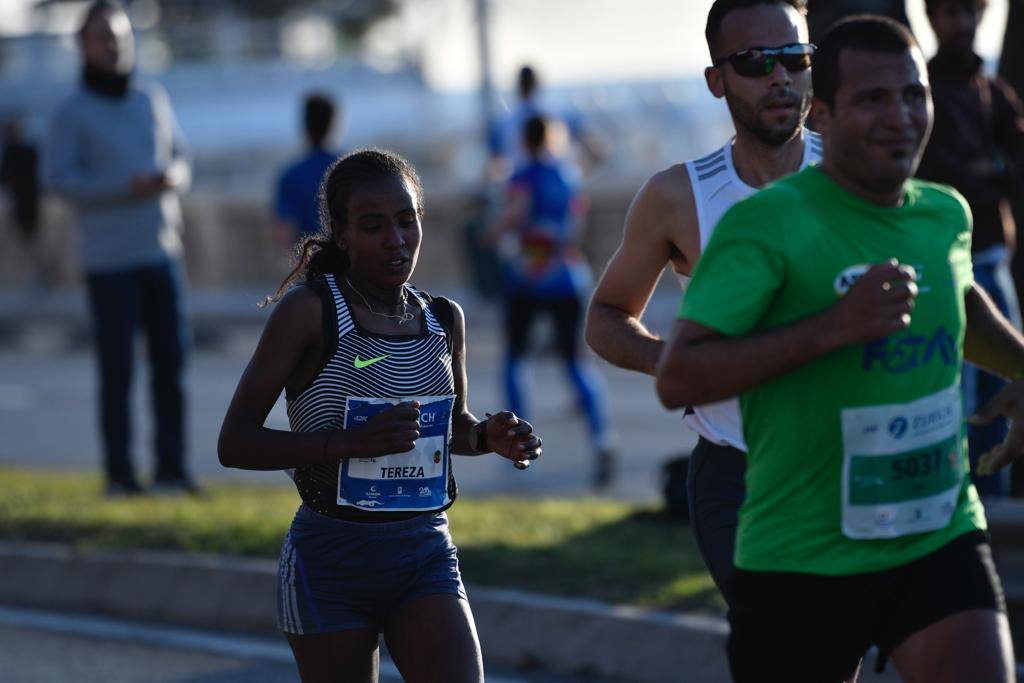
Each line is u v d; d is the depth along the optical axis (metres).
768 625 12.05
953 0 22.86
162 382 33.88
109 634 24.67
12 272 94.62
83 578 26.66
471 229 76.44
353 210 14.17
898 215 11.70
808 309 11.55
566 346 37.66
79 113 32.72
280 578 14.56
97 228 33.03
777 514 11.88
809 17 29.16
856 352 11.48
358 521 14.23
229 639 24.16
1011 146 23.75
